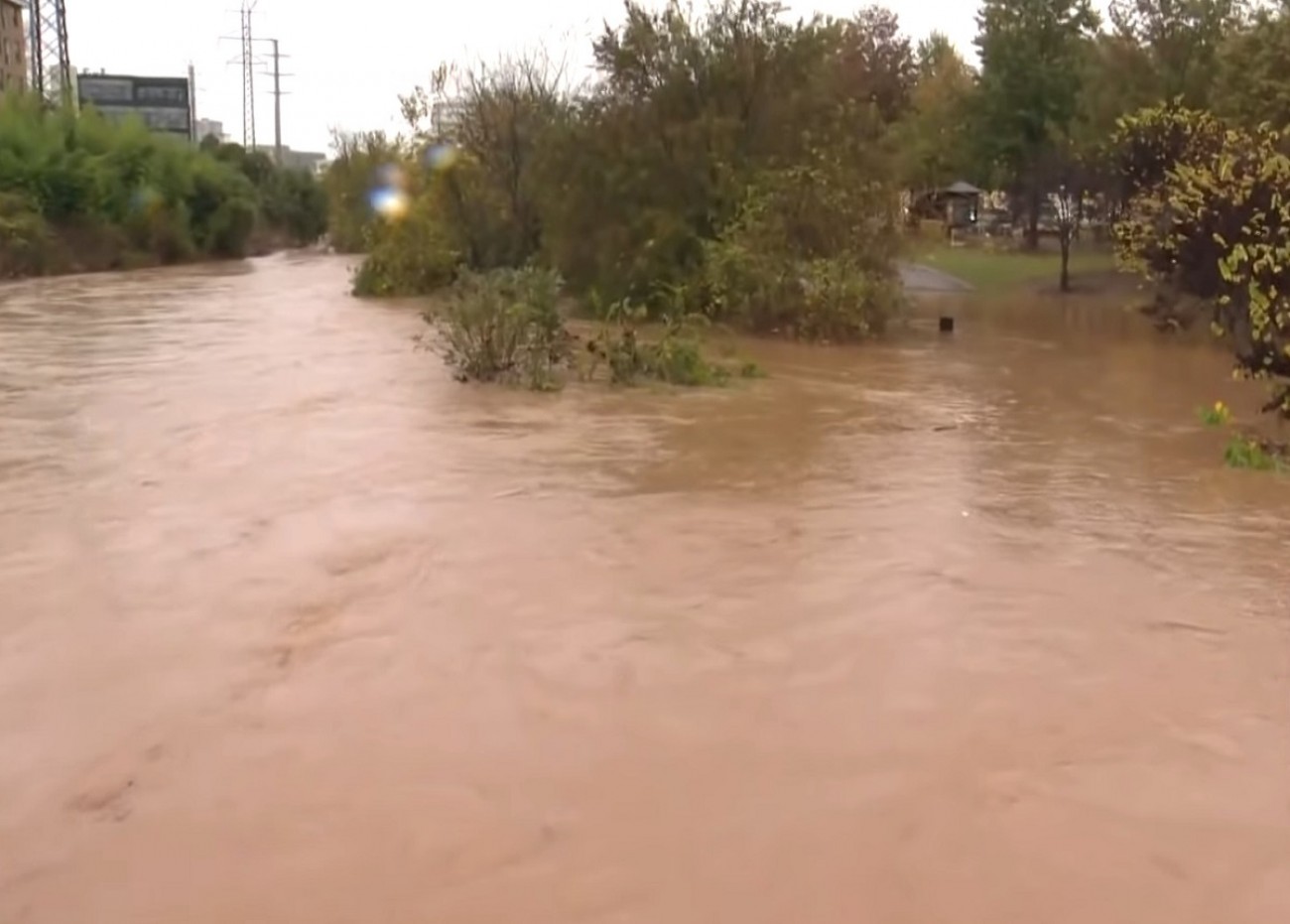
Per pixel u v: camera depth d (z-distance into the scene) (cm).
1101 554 781
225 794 453
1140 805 454
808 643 611
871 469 1027
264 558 738
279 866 405
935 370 1773
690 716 525
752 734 508
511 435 1148
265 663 576
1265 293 1309
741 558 754
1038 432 1245
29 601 657
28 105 5178
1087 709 539
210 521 817
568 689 551
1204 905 389
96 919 375
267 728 508
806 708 535
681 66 2533
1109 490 968
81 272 4594
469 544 773
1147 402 1484
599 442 1124
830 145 2455
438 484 936
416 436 1134
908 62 6294
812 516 859
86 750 487
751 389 1511
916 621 645
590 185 2611
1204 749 500
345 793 454
